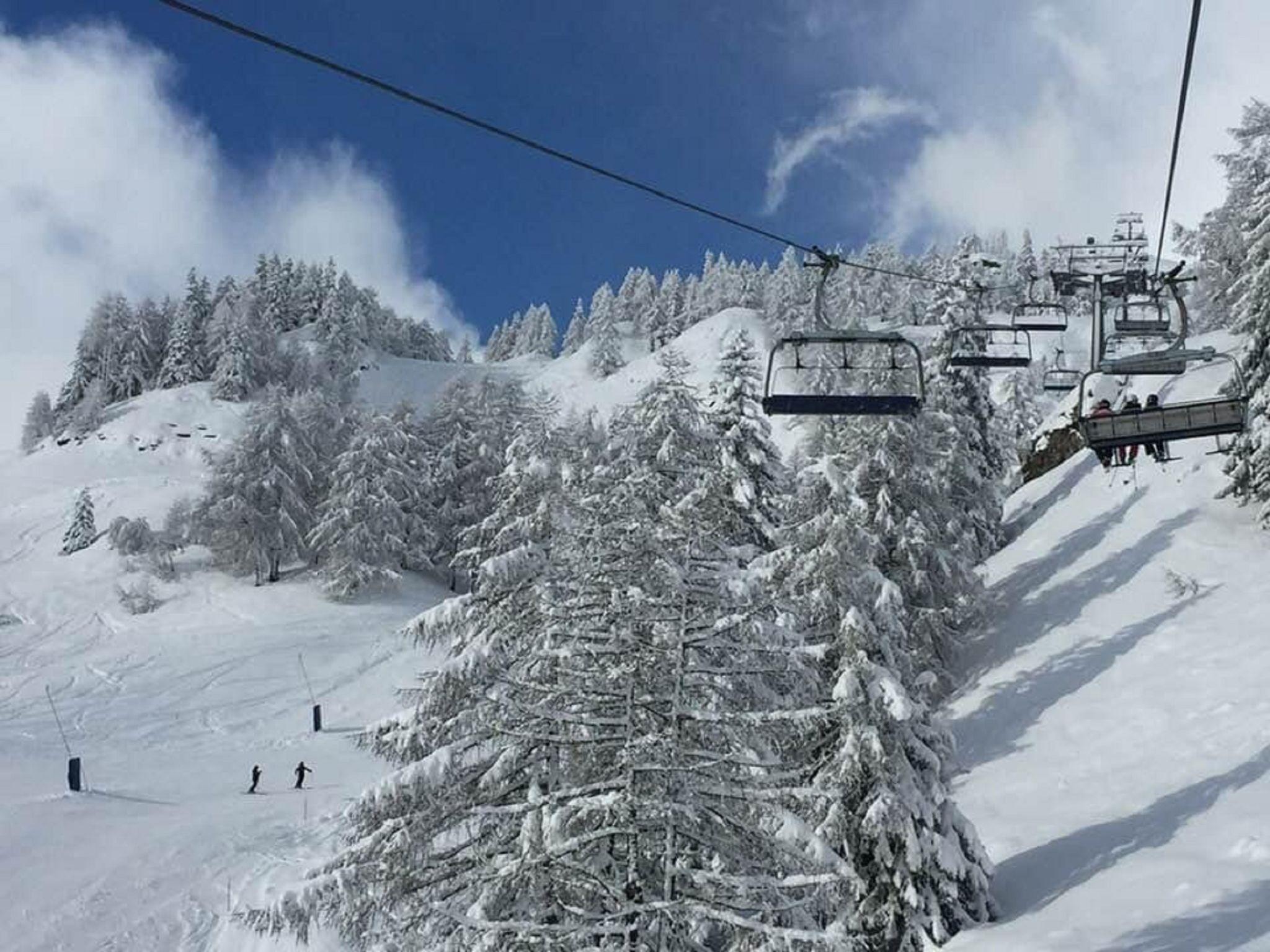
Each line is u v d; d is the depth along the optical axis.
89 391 116.06
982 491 38.09
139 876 24.06
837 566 17.56
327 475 65.56
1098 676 26.77
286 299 160.88
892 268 157.50
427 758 11.66
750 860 10.24
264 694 43.66
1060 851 18.38
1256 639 24.72
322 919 12.05
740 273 173.88
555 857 9.04
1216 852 15.56
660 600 10.36
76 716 40.22
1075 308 132.75
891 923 16.25
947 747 17.80
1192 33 5.69
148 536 66.88
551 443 18.64
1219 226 39.84
